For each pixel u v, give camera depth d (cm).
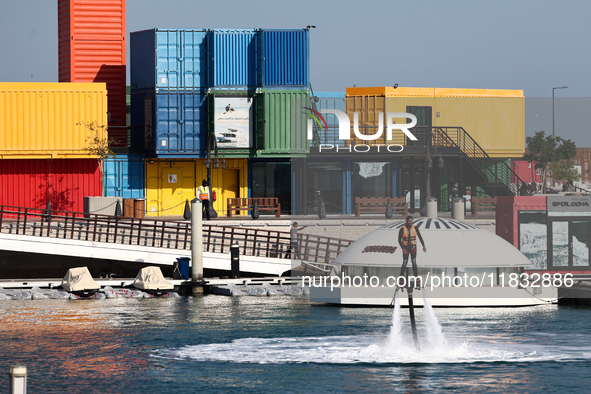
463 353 4306
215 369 3972
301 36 9512
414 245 5522
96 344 4494
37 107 9075
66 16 10138
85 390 3584
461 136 9362
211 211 8400
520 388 3628
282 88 9488
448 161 8419
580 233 6169
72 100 9131
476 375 3856
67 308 5728
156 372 3891
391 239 5972
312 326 5062
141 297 6322
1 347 4394
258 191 9669
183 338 4684
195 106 9494
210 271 7319
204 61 9506
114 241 6919
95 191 9281
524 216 6200
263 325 5103
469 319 5341
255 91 9444
